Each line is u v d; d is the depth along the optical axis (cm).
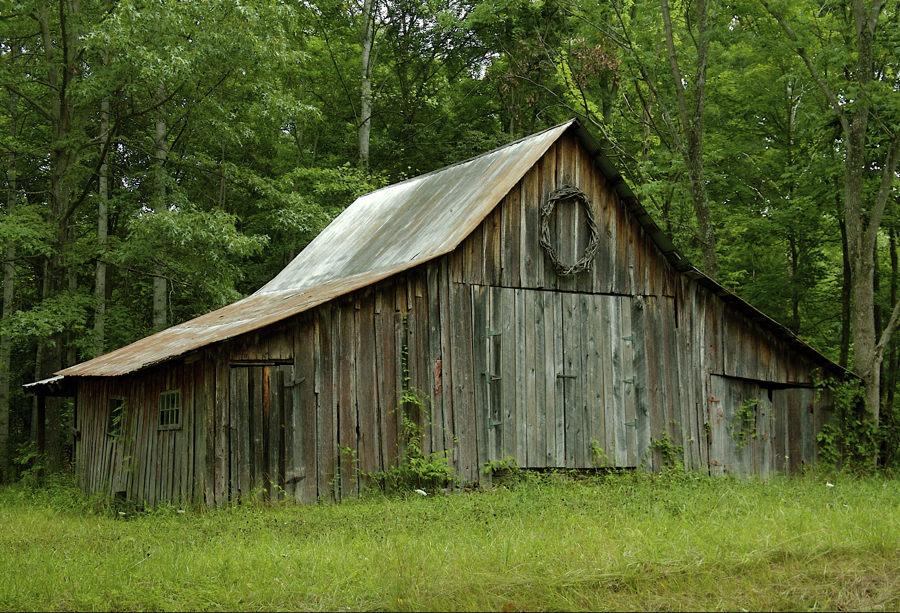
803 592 653
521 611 624
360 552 851
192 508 1349
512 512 1138
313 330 1432
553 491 1352
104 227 2658
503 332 1580
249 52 2186
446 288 1544
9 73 2389
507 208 1611
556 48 3041
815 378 1888
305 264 2120
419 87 3503
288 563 802
